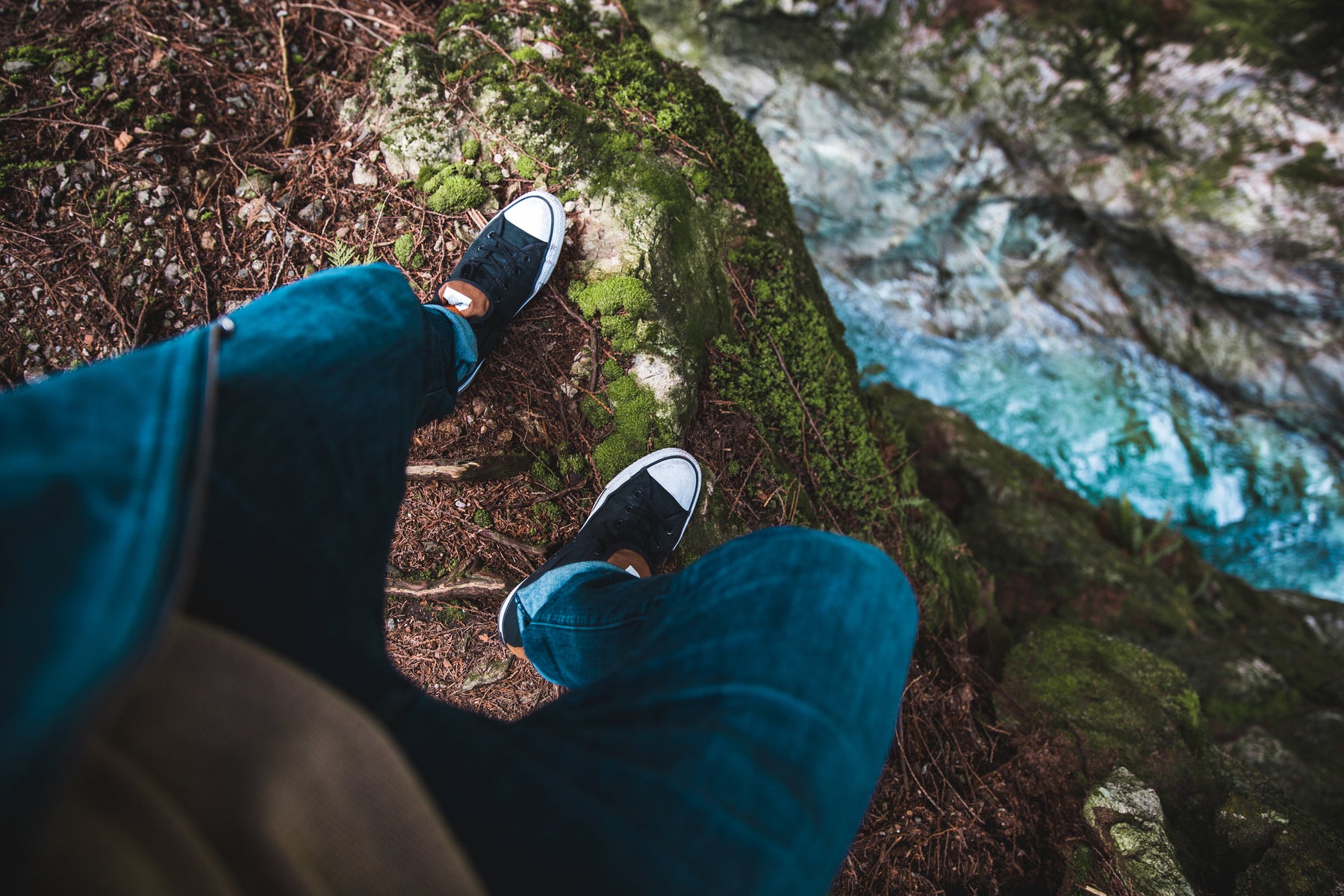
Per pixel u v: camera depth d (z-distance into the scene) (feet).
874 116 20.68
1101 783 7.77
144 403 1.96
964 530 13.96
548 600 4.98
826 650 2.57
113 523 1.63
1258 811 7.68
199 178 7.73
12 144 7.39
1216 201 19.63
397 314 3.74
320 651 2.34
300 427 2.74
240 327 2.99
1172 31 18.25
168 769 1.65
